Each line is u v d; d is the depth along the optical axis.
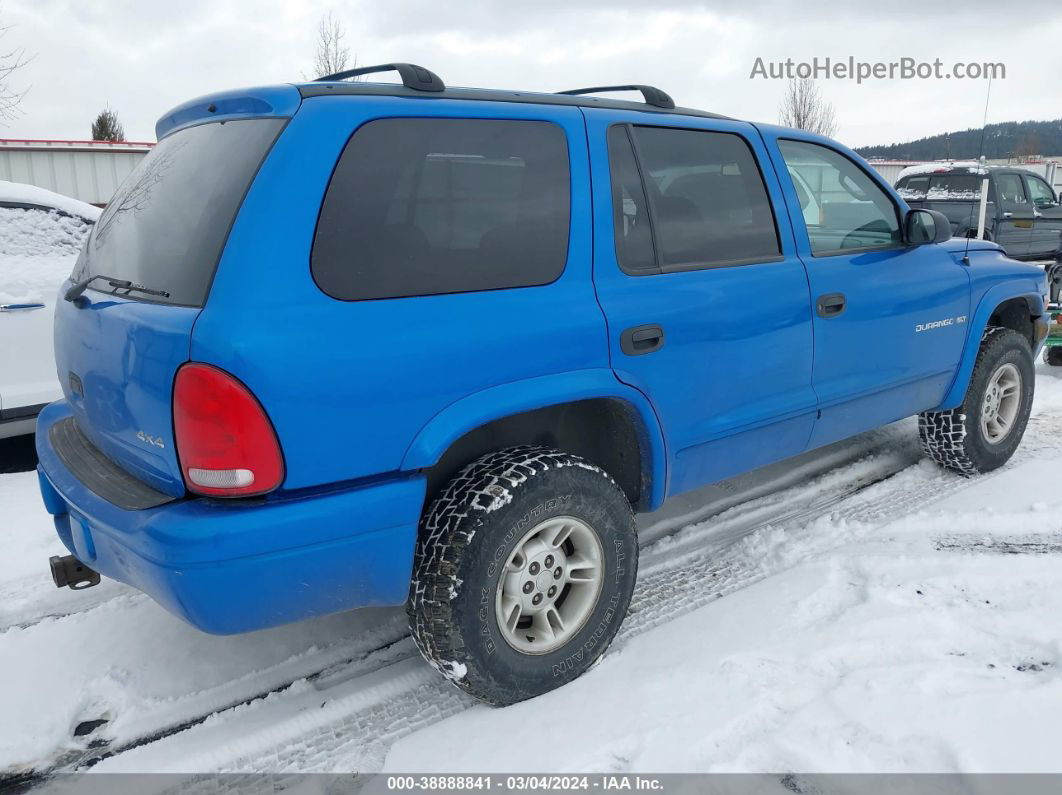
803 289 3.32
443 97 2.52
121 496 2.28
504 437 2.76
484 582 2.38
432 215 2.39
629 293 2.75
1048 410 5.62
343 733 2.53
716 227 3.11
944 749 2.24
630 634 2.98
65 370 2.77
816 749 2.27
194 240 2.21
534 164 2.62
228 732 2.54
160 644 3.00
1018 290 4.45
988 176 12.09
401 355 2.23
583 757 2.30
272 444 2.06
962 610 2.95
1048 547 3.51
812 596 3.11
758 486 4.41
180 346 2.05
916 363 3.91
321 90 2.34
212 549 2.02
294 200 2.15
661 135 3.01
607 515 2.66
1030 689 2.45
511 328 2.44
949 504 3.99
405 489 2.29
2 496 4.49
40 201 5.05
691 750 2.30
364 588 2.31
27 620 3.22
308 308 2.12
